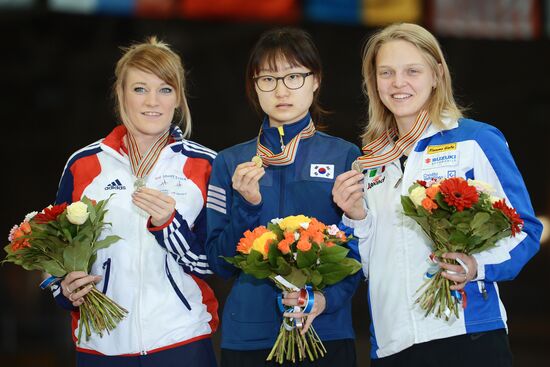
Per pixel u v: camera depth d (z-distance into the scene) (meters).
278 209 9.74
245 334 9.54
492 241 8.60
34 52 46.72
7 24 43.84
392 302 9.22
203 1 21.77
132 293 9.89
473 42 45.91
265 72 9.68
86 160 10.40
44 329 31.61
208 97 48.75
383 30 9.70
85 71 47.16
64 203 9.51
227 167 10.00
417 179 9.21
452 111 9.34
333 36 44.06
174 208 9.70
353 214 9.35
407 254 9.20
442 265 8.62
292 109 9.67
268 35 9.77
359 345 31.25
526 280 48.66
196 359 9.95
